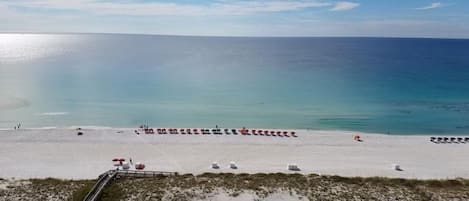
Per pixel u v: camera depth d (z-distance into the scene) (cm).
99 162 3441
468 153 3853
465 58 13738
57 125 5034
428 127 5031
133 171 2991
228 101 6475
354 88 7594
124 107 6056
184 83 8175
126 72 9838
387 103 6331
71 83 8112
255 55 15425
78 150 3788
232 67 11019
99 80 8531
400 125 5125
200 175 2945
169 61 12650
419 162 3541
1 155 3588
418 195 2462
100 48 19762
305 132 4609
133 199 2361
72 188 2608
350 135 4509
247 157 3650
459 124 5153
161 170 3231
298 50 18688
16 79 8562
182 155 3681
